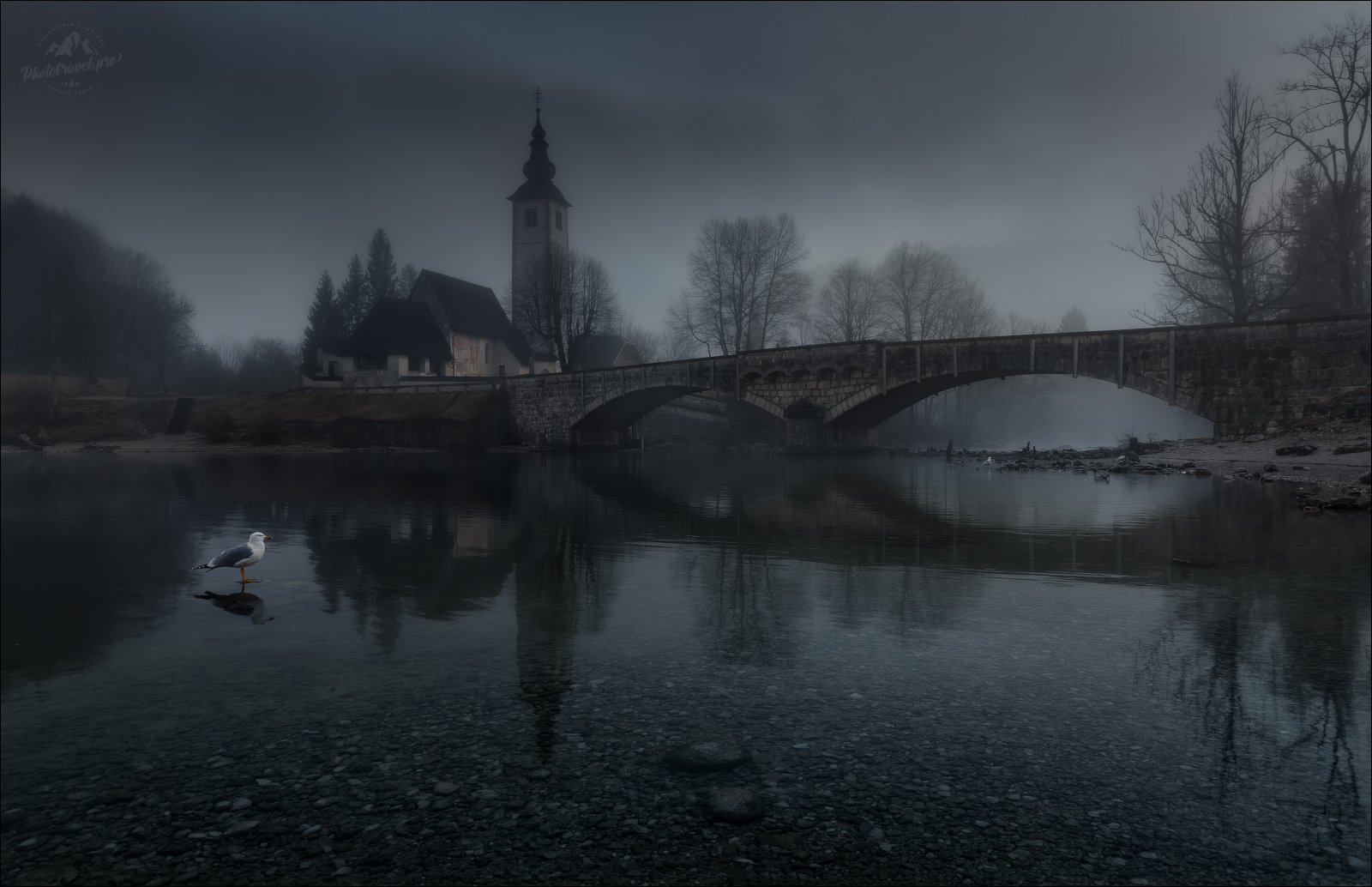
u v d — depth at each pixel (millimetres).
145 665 6855
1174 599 9117
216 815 4199
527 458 47750
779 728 5293
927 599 9242
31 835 4020
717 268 75750
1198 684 6141
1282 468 26875
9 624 8312
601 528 15828
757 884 3543
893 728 5285
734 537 14531
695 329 81750
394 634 7840
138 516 18766
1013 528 15422
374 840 3928
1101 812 4207
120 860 3777
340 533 15430
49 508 20406
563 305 77875
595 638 7602
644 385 54531
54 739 5230
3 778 4641
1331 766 4750
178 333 99562
